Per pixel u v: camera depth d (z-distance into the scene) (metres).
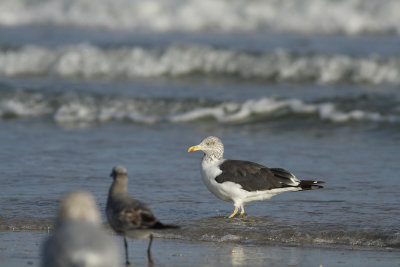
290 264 8.29
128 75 25.97
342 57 24.27
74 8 36.12
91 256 4.65
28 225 10.09
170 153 15.04
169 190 12.05
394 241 9.16
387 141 16.12
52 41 31.05
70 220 4.98
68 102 20.98
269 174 10.55
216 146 10.98
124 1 35.34
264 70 24.80
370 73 23.50
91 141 16.41
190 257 8.62
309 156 14.61
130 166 13.77
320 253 8.77
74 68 26.52
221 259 8.52
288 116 19.06
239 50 25.61
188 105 20.27
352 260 8.44
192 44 26.67
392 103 19.50
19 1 37.25
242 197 10.52
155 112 20.02
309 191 11.96
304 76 24.31
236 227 9.95
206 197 11.68
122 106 20.58
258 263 8.34
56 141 16.41
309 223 10.05
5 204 11.09
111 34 32.88
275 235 9.58
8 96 21.73
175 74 25.72
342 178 12.72
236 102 20.11
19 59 27.11
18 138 16.81
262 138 16.81
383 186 12.09
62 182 12.48
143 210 7.63
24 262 8.30
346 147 15.53
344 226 9.81
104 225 10.07
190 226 10.02
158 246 9.16
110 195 8.02
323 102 19.94
